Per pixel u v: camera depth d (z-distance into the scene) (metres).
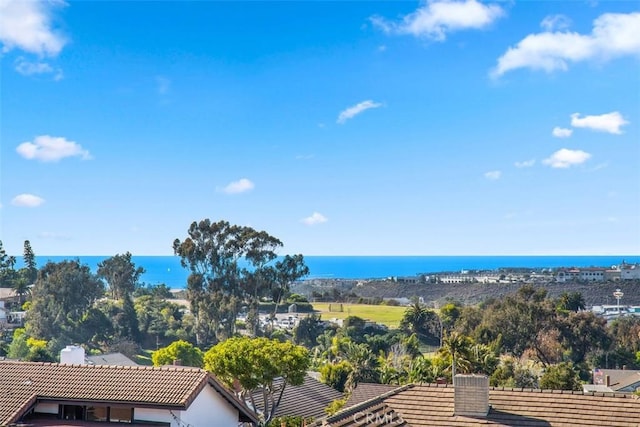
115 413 30.03
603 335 123.56
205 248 126.31
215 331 126.44
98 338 123.31
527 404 25.20
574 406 24.75
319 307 187.38
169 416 29.48
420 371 80.88
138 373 31.52
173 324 132.00
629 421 23.70
